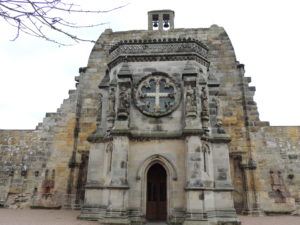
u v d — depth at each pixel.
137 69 20.52
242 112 27.41
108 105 20.75
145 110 19.19
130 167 18.03
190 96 18.62
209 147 19.28
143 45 21.14
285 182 25.00
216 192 18.45
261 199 24.66
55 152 27.80
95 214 18.53
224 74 29.05
